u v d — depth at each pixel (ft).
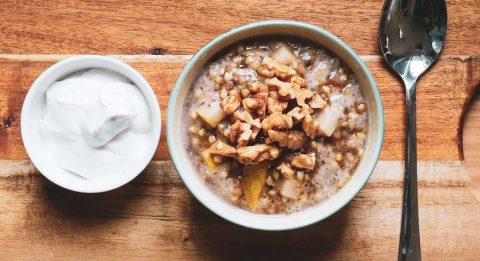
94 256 1.69
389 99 1.70
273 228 1.53
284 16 1.70
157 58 1.70
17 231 1.69
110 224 1.69
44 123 1.62
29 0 1.71
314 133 1.55
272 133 1.53
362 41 1.70
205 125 1.59
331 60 1.59
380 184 1.69
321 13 1.70
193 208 1.69
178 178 1.69
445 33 1.70
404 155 1.69
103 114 1.56
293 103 1.57
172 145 1.53
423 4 1.69
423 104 1.70
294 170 1.57
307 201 1.58
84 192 1.62
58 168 1.63
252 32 1.56
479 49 1.71
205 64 1.59
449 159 1.69
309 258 1.69
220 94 1.58
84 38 1.70
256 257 1.69
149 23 1.70
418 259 1.64
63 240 1.69
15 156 1.70
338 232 1.69
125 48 1.70
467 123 1.75
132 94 1.62
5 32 1.70
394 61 1.69
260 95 1.55
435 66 1.71
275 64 1.57
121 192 1.69
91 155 1.60
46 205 1.70
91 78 1.63
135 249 1.69
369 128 1.58
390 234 1.68
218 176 1.59
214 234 1.69
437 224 1.69
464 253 1.68
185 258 1.69
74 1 1.70
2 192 1.69
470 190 1.69
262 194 1.58
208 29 1.70
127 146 1.61
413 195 1.64
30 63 1.70
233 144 1.57
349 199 1.53
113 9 1.70
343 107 1.58
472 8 1.71
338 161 1.58
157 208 1.69
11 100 1.70
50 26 1.70
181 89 1.55
